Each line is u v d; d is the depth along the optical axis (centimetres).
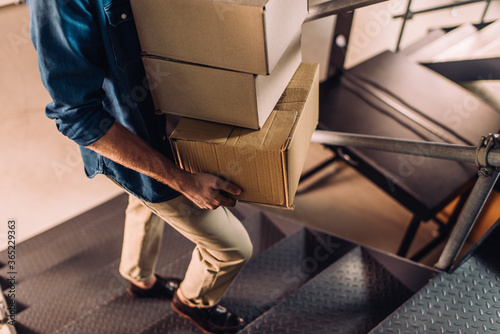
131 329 185
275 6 97
